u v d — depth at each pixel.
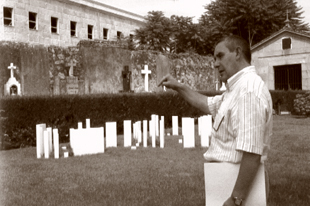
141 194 5.04
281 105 21.75
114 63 20.34
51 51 21.91
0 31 24.52
